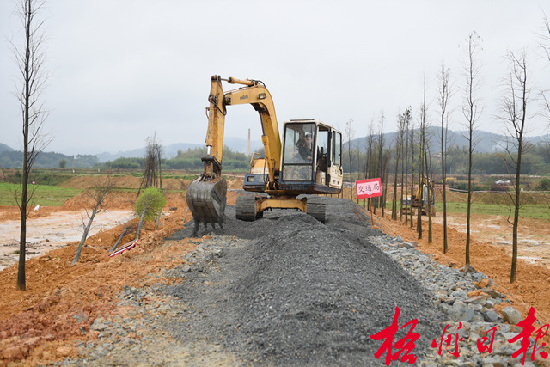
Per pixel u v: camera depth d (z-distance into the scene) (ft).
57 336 21.50
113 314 25.09
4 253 52.21
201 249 41.70
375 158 114.01
